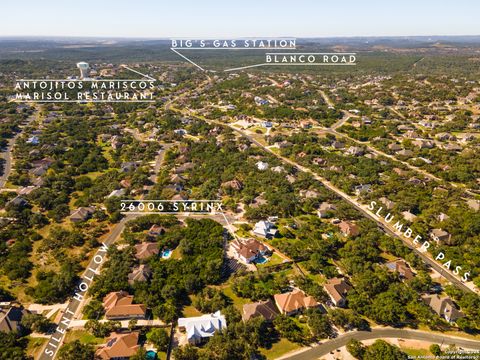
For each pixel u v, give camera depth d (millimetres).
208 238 124062
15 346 84312
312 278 109688
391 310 92875
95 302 96562
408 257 115312
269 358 82938
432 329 91750
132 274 106750
